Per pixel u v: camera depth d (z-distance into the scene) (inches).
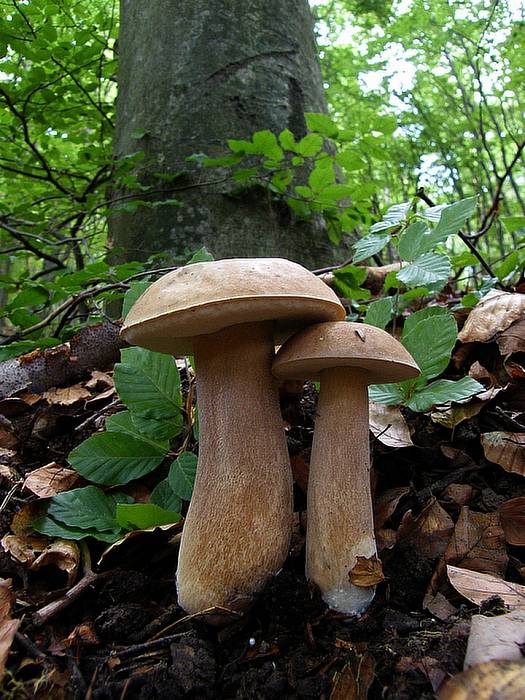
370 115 45.7
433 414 13.5
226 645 9.1
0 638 8.7
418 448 12.9
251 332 10.3
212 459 10.0
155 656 8.9
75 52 30.1
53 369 18.1
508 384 13.7
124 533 11.2
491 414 13.4
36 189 39.5
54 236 34.4
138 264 21.3
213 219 26.9
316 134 21.9
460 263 20.3
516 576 10.2
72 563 10.7
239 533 9.4
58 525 11.3
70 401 16.2
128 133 30.1
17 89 30.8
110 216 31.2
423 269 13.2
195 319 9.1
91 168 36.7
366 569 9.3
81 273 18.7
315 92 30.9
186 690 8.1
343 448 10.0
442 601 9.4
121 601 10.1
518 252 18.1
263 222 27.1
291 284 9.2
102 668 8.7
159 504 11.9
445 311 13.0
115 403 15.9
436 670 7.6
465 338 15.4
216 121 28.0
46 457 14.8
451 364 15.6
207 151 27.6
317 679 8.0
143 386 12.5
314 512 9.8
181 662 8.5
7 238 33.9
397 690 7.6
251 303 8.8
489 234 44.4
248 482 9.7
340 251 29.6
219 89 28.3
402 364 9.7
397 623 9.0
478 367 14.8
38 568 10.8
